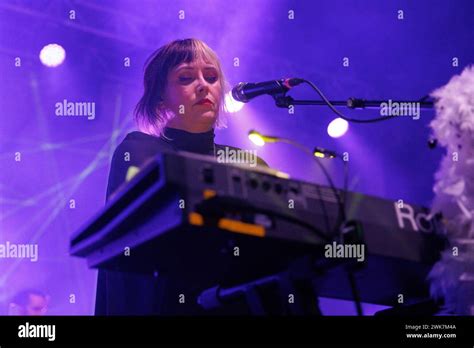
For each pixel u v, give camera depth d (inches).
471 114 64.3
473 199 62.1
